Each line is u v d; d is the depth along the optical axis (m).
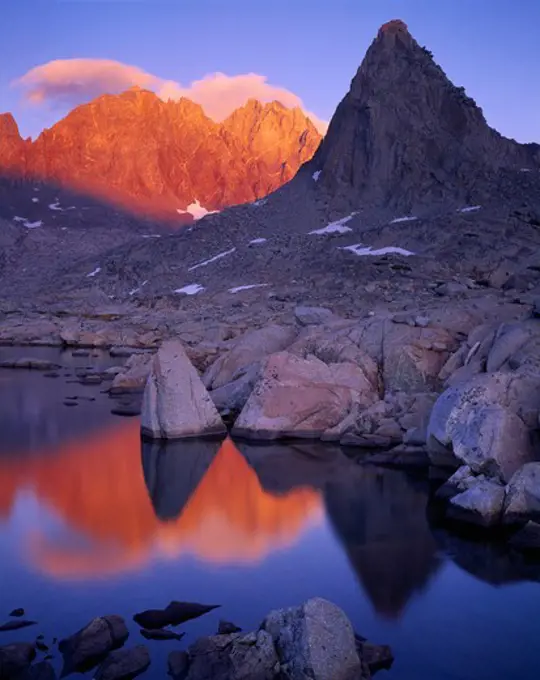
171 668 8.20
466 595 10.24
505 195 72.19
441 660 8.60
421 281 54.78
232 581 10.68
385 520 13.27
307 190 87.44
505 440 13.89
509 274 52.69
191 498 14.61
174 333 43.31
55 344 46.41
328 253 66.94
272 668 8.02
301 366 20.56
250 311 49.28
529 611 9.80
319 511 13.77
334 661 7.86
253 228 82.12
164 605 9.88
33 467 16.97
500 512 12.89
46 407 24.77
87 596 10.16
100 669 8.12
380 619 9.58
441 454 15.80
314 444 19.12
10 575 10.85
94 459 17.72
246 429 19.78
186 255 81.00
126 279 79.12
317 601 8.37
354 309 44.22
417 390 20.67
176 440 19.69
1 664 8.20
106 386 29.41
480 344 19.91
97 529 12.88
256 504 14.28
